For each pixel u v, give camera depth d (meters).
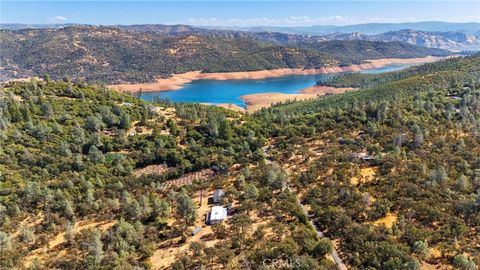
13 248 86.50
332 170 117.44
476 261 72.00
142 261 81.81
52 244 90.25
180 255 83.00
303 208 99.06
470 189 98.06
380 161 118.12
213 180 122.25
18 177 118.31
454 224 83.00
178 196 107.31
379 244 76.31
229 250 79.56
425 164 112.12
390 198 97.12
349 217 88.88
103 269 76.88
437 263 73.62
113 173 132.38
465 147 123.06
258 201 102.44
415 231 80.06
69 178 121.38
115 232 90.56
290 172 121.56
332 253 78.94
